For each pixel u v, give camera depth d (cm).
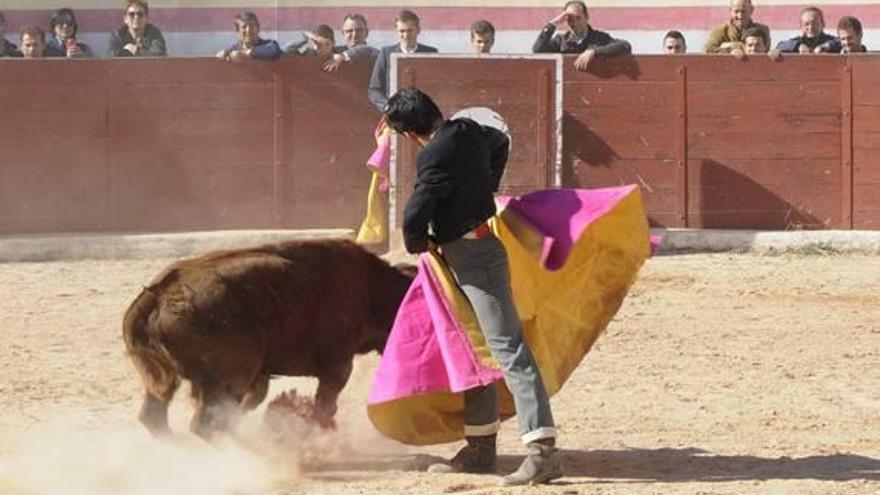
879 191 3469
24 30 3553
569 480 1571
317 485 1570
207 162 3544
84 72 3519
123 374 2161
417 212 1498
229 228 3559
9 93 3497
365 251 1698
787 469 1633
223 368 1584
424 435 1641
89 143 3525
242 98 3544
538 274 1599
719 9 3838
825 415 1927
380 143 3328
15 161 3506
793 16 3825
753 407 1973
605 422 1891
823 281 2978
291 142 3544
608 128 3481
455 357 1555
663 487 1538
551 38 3528
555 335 1605
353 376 2117
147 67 3522
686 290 2877
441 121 1552
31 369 2189
